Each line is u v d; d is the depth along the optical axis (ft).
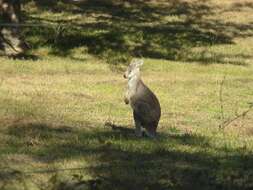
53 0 160.45
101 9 160.25
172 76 111.14
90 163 56.03
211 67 122.83
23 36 125.70
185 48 136.98
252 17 166.30
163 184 50.34
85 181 47.44
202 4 170.50
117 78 104.37
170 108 84.99
